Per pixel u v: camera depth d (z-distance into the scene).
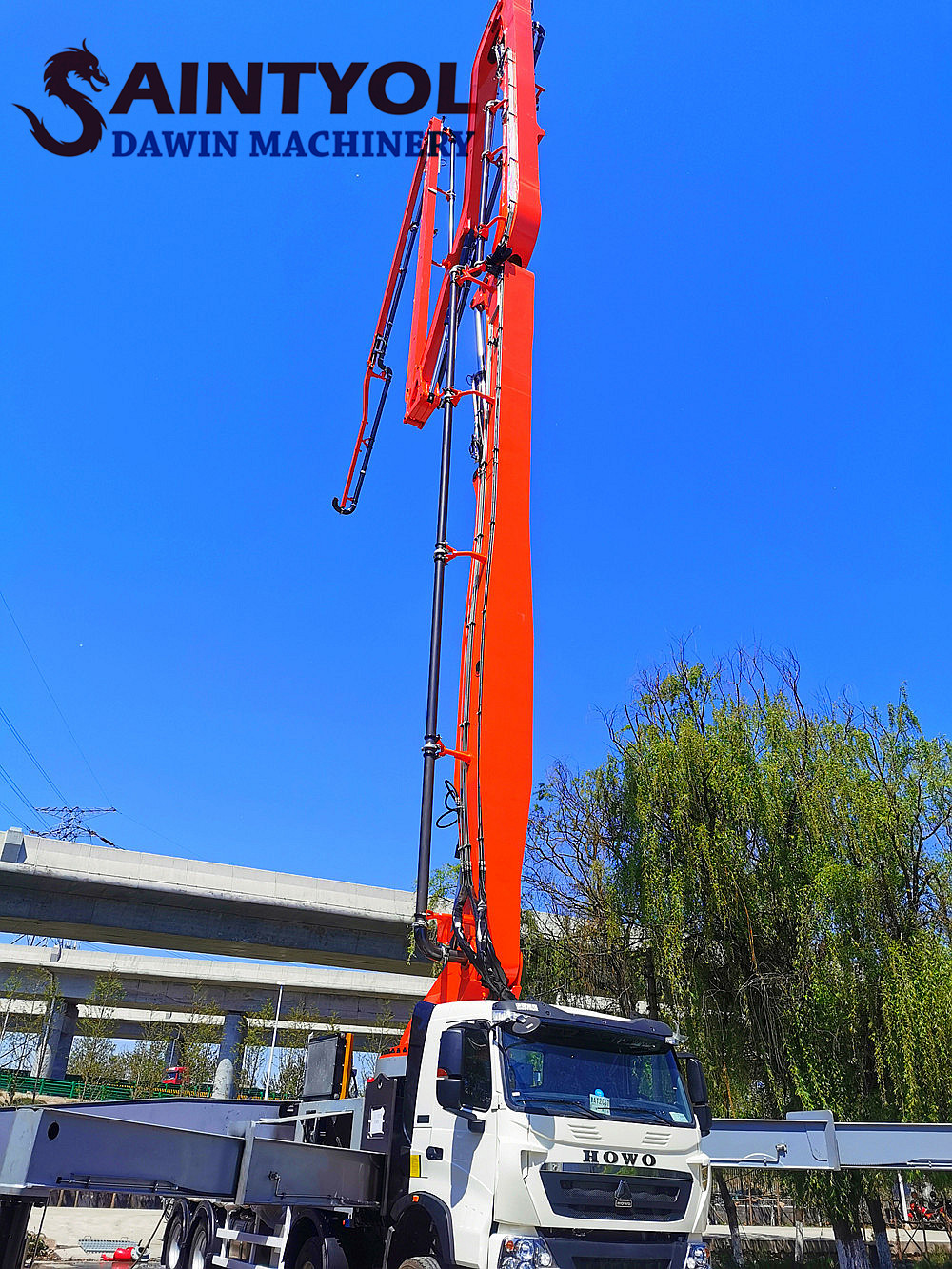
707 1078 14.55
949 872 14.59
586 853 17.45
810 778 15.66
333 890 33.72
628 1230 7.06
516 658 10.45
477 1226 6.93
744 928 15.35
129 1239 19.61
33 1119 7.03
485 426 11.70
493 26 13.98
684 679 17.77
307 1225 9.23
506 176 12.48
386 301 15.99
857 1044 13.96
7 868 29.73
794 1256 19.97
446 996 9.31
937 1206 22.58
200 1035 50.09
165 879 31.58
